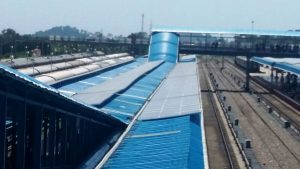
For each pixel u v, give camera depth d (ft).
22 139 59.67
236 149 130.41
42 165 71.97
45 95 62.85
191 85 184.03
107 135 105.60
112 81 192.65
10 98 56.49
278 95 246.27
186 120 108.68
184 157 78.59
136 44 382.22
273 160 121.08
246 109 202.39
